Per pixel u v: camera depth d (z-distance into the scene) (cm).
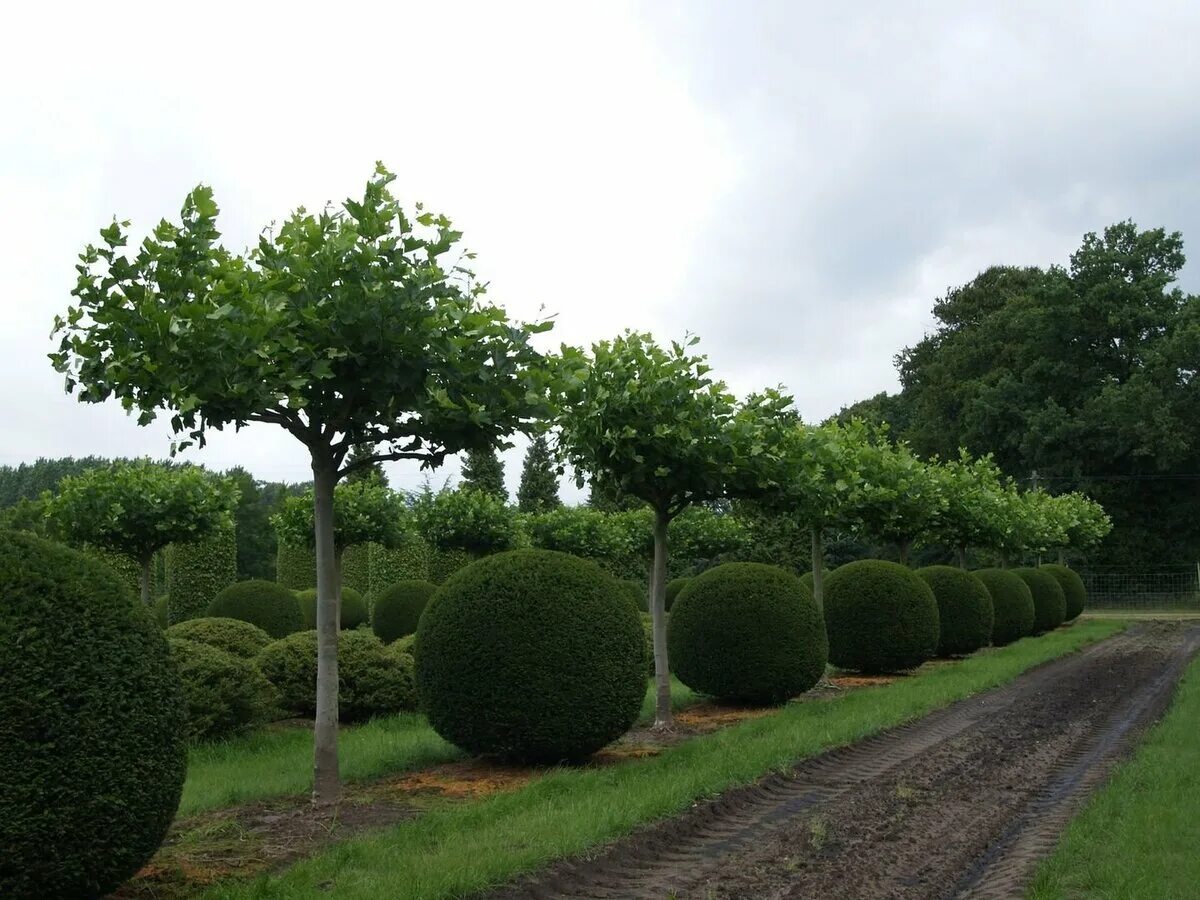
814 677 1256
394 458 734
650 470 1008
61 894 439
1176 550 4150
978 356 4541
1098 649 2170
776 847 614
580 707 804
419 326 652
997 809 720
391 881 489
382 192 673
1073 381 4222
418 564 2825
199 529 1517
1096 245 4325
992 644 2295
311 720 1155
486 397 687
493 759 865
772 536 3750
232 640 1163
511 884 511
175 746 476
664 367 984
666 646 1120
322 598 717
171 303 609
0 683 421
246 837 613
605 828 604
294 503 1927
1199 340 3862
